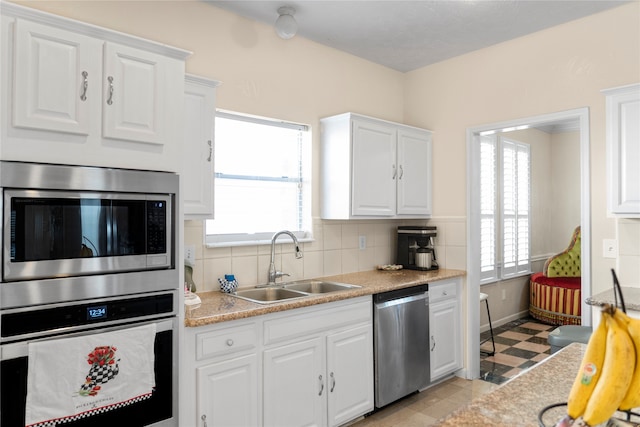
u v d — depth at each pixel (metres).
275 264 3.14
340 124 3.30
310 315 2.54
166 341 1.98
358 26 3.19
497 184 5.17
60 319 1.69
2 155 1.61
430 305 3.38
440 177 3.90
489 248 5.01
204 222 2.77
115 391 1.80
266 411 2.33
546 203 6.14
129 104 1.92
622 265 2.81
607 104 2.71
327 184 3.39
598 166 2.98
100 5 2.38
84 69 1.79
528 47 3.36
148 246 1.94
